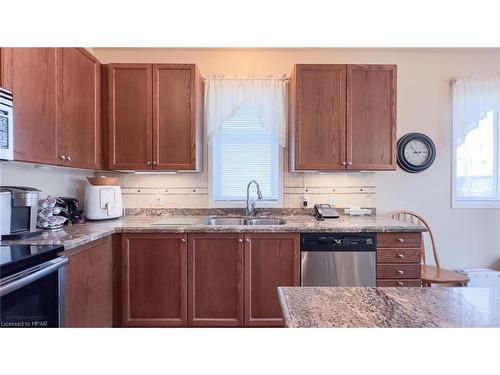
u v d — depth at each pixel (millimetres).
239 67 2891
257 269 2174
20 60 1599
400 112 2938
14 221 1679
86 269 1793
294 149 2498
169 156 2492
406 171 2943
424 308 799
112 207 2533
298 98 2477
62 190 2451
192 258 2168
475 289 943
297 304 830
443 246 2979
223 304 2178
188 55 2883
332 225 2229
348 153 2471
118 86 2477
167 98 2482
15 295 1208
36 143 1719
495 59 2943
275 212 2867
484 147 2986
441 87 2939
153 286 2168
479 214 2988
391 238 2162
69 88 2045
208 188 2855
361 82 2480
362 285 2150
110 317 2105
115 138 2479
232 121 2883
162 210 2852
